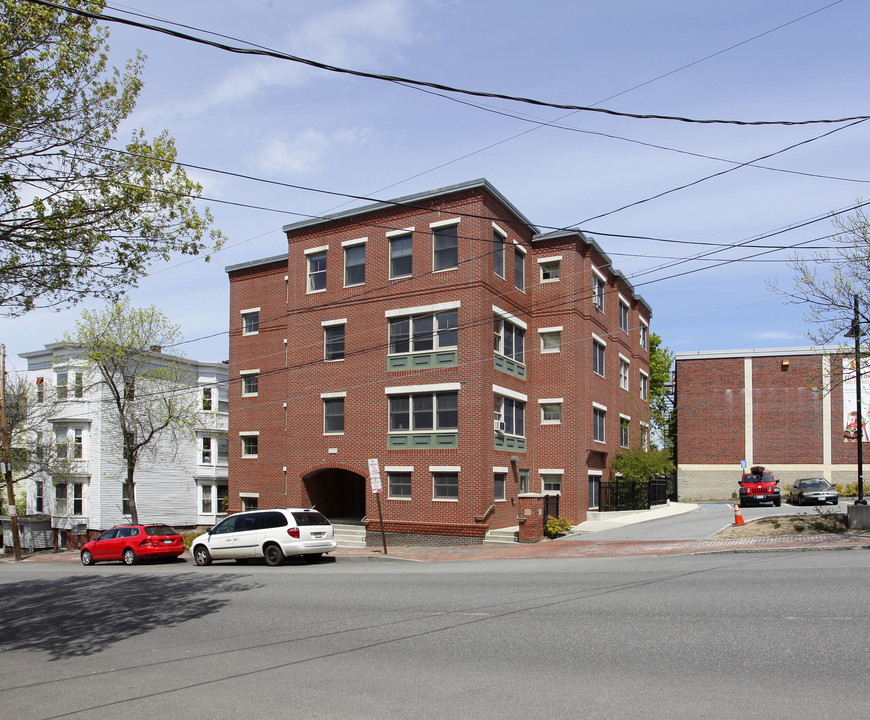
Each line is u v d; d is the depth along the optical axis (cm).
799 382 4656
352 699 774
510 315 3002
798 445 4612
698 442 4809
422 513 2780
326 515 3219
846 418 4534
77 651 1110
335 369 3066
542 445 3156
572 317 3161
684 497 4775
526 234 3212
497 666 886
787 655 868
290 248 3253
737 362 4797
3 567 3105
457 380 2761
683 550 2028
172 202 1288
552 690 775
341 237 3106
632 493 3575
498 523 2822
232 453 3612
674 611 1146
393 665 916
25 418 4194
